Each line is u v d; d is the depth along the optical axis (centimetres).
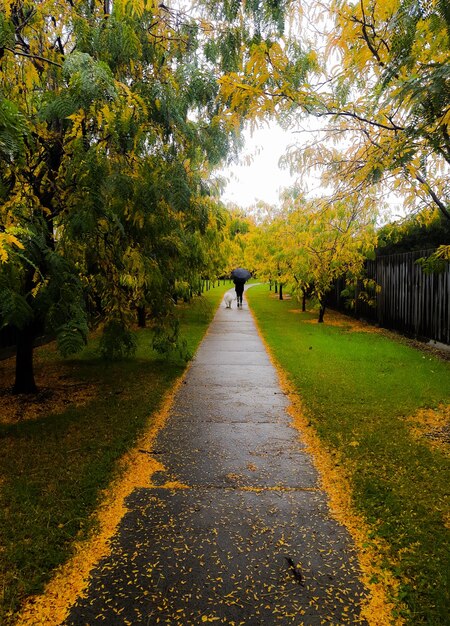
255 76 327
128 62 457
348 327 1335
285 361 799
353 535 276
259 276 2638
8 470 363
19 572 239
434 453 392
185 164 584
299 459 393
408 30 262
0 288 376
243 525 287
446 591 223
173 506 311
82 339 431
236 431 462
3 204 359
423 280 1009
